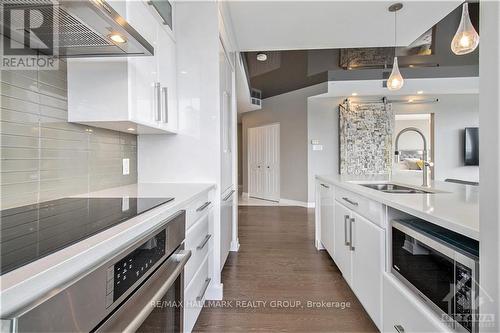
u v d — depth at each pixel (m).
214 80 2.15
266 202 6.80
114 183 1.87
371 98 6.01
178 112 2.17
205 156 2.17
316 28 3.03
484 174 0.71
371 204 1.63
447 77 5.32
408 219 1.39
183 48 2.15
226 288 2.24
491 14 0.67
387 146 6.01
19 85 1.14
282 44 3.46
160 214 1.05
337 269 2.62
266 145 7.19
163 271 1.05
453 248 0.93
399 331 1.26
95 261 0.66
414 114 6.07
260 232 3.97
